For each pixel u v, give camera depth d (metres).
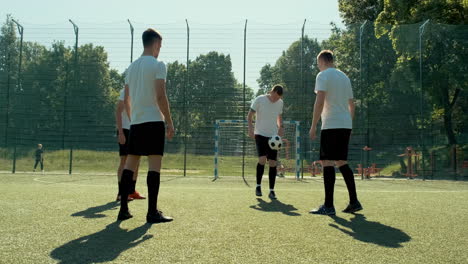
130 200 4.17
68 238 2.18
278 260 1.76
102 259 1.74
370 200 4.49
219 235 2.30
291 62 11.39
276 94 5.14
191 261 1.72
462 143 11.45
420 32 11.49
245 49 11.48
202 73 11.56
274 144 4.85
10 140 11.77
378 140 11.09
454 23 17.17
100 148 11.65
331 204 3.34
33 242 2.06
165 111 3.05
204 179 9.47
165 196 4.64
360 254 1.90
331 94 3.62
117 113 4.21
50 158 11.68
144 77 3.05
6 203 3.65
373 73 11.30
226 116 11.48
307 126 11.36
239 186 7.07
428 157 11.05
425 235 2.40
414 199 4.62
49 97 11.77
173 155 11.52
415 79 11.42
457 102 11.77
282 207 3.74
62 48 11.80
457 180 10.27
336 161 3.58
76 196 4.43
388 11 18.45
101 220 2.82
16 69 11.87
